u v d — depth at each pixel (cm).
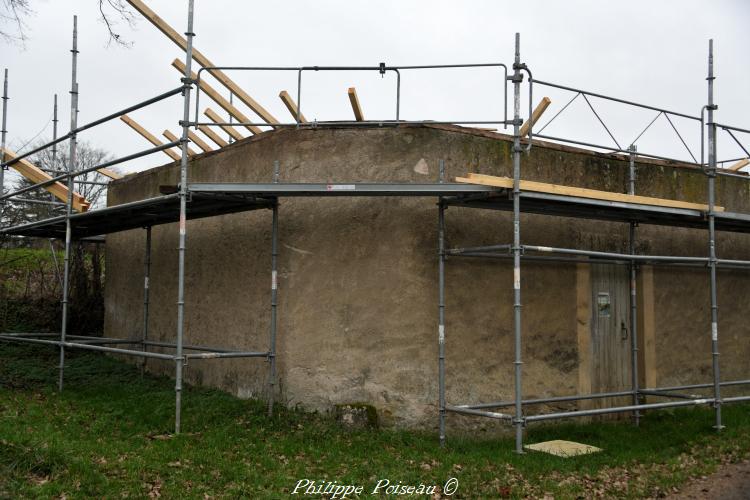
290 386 812
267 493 571
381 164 809
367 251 802
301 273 822
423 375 782
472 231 818
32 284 1494
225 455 660
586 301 889
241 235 908
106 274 1262
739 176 922
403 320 787
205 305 964
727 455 747
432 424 780
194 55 880
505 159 846
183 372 1000
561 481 638
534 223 861
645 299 949
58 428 719
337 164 818
